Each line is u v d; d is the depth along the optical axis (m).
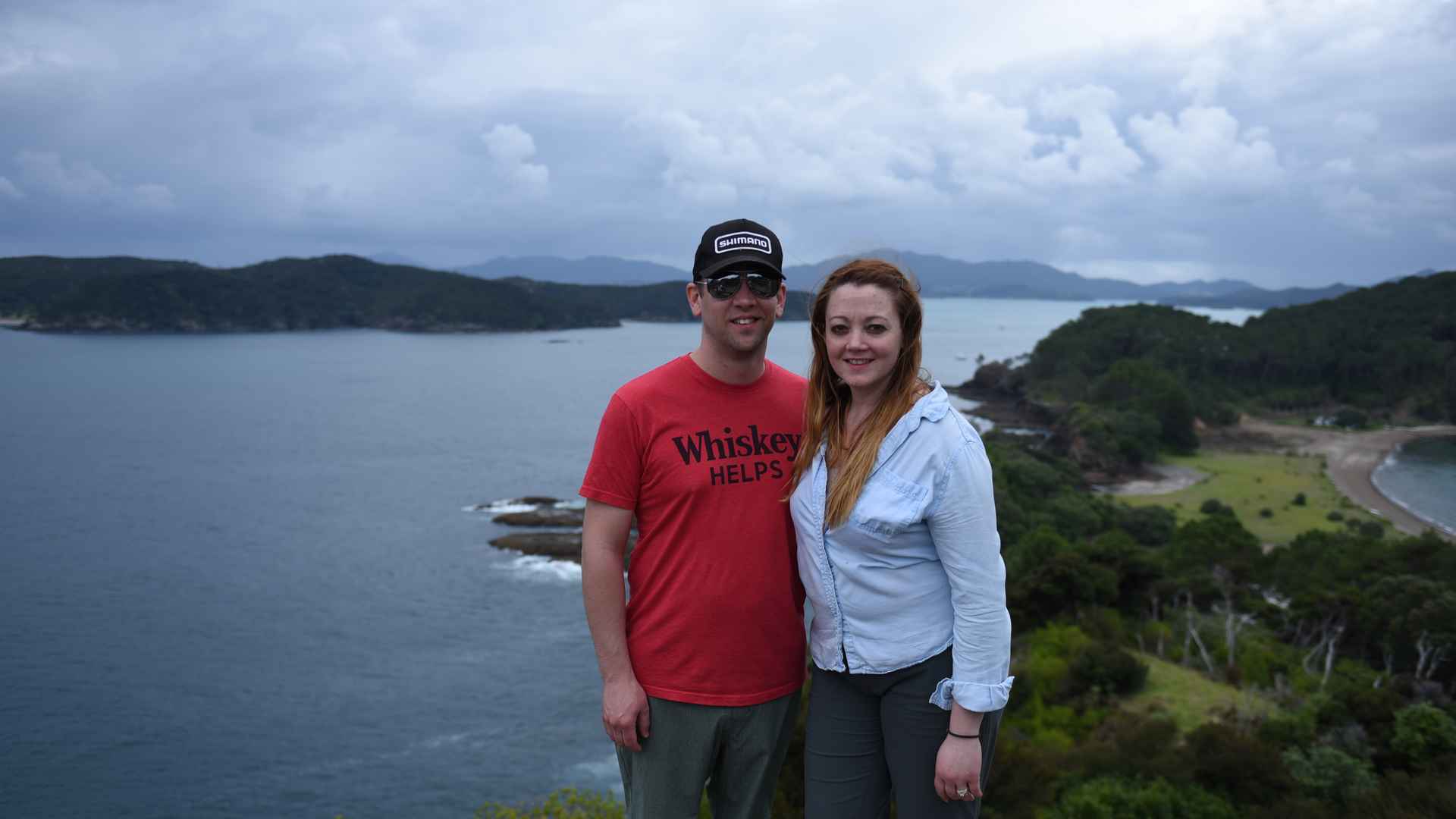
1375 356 142.62
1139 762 21.50
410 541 62.72
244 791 31.89
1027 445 99.25
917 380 2.94
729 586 2.99
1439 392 134.00
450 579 54.34
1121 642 35.72
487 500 76.69
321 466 93.00
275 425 122.81
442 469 91.31
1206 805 19.58
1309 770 21.34
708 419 3.03
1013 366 163.75
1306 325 158.75
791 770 10.63
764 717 3.12
